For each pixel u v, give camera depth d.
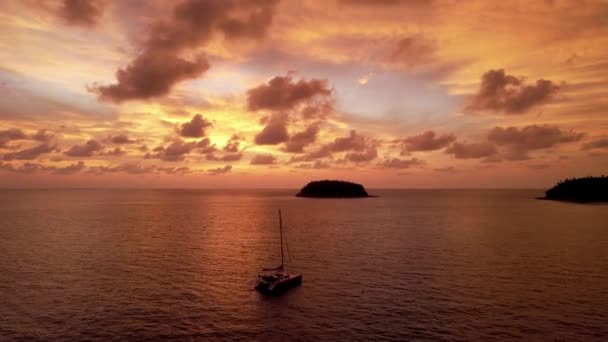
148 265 58.06
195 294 43.97
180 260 61.91
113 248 72.31
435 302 41.34
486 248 73.75
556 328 34.53
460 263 60.12
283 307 39.84
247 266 57.94
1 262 59.31
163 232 96.19
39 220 123.75
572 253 68.56
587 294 44.12
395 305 40.41
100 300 41.47
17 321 35.44
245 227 108.38
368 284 48.25
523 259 63.12
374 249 72.69
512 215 147.75
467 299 42.28
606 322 35.91
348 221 125.94
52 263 58.78
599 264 59.28
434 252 69.62
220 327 34.69
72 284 47.38
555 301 41.72
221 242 80.69
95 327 34.28
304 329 34.31
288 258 63.91
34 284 47.19
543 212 163.12
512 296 43.31
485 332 33.62
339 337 32.69
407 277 51.56
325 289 46.16
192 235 91.06
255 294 44.12
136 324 35.06
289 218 136.00
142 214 151.75
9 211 162.25
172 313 37.91
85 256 64.31
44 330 33.50
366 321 36.09
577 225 113.19
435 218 136.38
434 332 33.69
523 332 33.69
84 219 128.50
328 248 73.88
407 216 144.62
